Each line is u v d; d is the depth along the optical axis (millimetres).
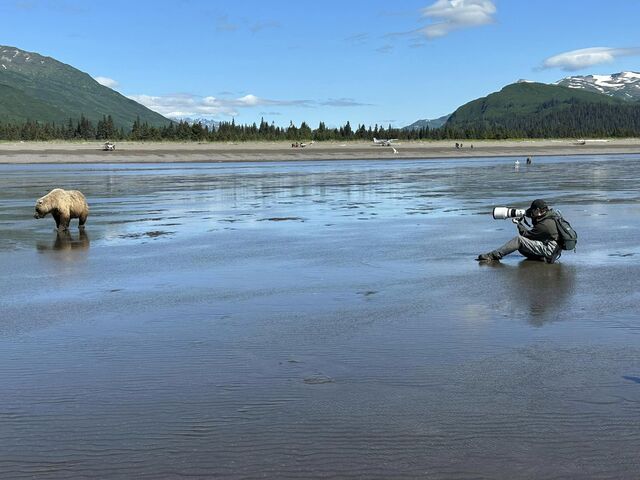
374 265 12008
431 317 8148
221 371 6168
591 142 160375
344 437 4672
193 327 7816
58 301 9367
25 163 81938
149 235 16859
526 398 5379
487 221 18906
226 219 20359
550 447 4473
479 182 38250
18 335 7570
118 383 5867
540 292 9516
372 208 23469
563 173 48312
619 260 12148
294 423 4922
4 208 24969
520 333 7359
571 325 7668
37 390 5715
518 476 4090
